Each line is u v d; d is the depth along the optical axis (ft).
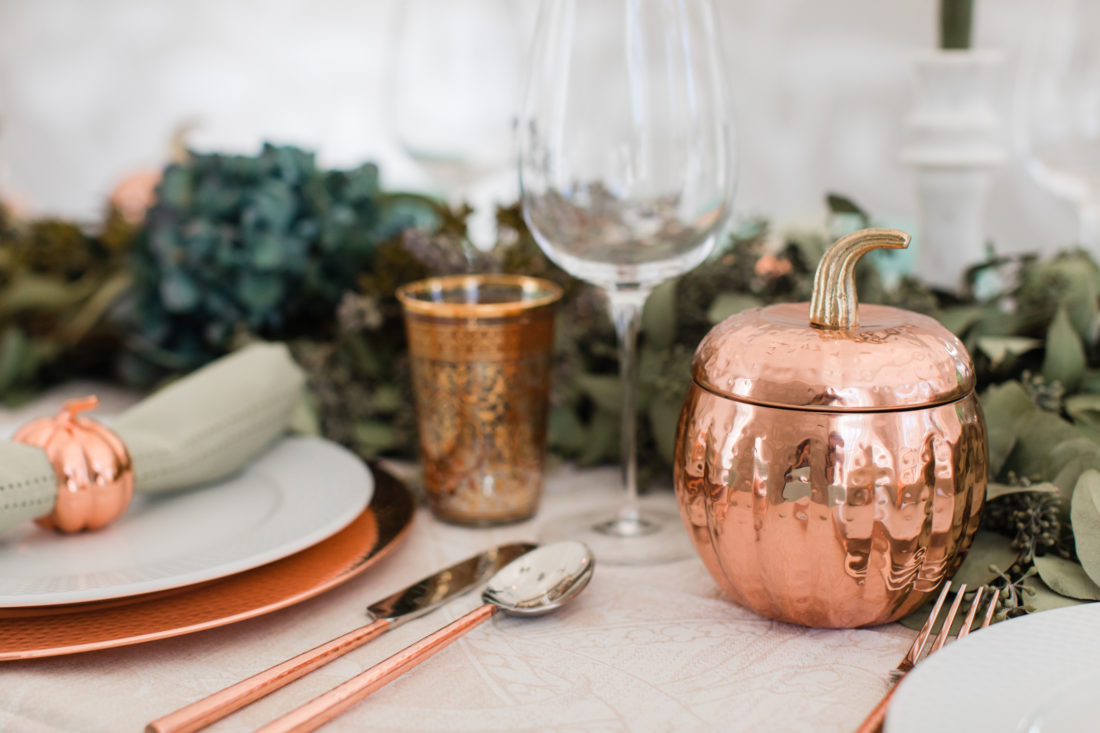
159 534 1.64
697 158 1.70
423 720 1.18
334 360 2.31
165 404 1.81
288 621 1.45
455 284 1.95
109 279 2.83
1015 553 1.49
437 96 2.98
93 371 2.92
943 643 1.25
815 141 4.78
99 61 6.58
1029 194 4.31
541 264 2.25
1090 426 1.69
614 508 1.95
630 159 1.70
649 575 1.62
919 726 0.95
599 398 2.10
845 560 1.28
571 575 1.52
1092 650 1.11
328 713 1.13
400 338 2.24
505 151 3.08
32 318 2.81
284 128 6.21
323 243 2.38
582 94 1.69
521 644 1.37
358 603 1.51
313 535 1.50
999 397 1.63
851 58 4.61
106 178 6.76
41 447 1.61
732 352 1.34
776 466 1.27
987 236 4.41
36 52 6.69
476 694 1.24
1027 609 1.34
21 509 1.54
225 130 4.54
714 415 1.35
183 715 1.12
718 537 1.36
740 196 4.98
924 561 1.30
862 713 1.18
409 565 1.66
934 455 1.26
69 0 6.54
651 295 2.07
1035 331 1.93
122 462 1.65
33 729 1.19
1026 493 1.50
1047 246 4.33
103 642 1.27
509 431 1.81
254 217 2.31
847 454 1.24
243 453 1.85
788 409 1.27
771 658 1.32
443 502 1.87
